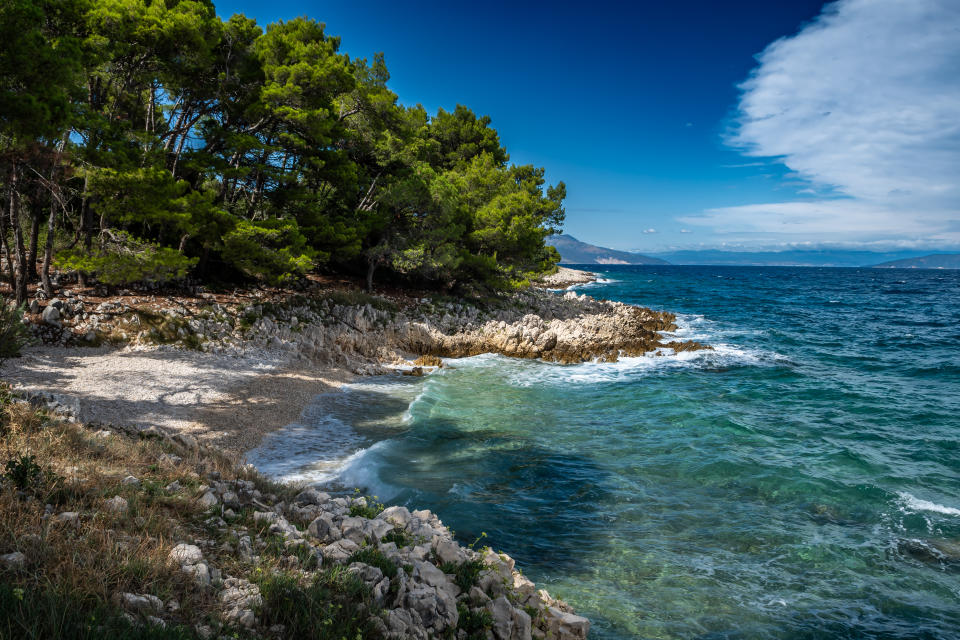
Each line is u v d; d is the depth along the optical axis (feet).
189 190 98.27
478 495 45.01
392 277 147.84
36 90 54.90
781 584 33.53
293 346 88.43
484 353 112.37
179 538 22.79
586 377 92.89
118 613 15.69
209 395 64.75
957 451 57.11
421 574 24.36
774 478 49.52
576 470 51.19
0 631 13.42
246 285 107.04
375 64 118.11
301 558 23.25
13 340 55.72
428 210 128.57
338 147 125.29
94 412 52.75
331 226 111.45
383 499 43.09
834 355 116.37
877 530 40.27
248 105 99.40
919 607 31.48
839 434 63.05
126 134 79.20
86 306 77.30
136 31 75.41
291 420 62.28
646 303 247.70
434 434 60.44
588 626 26.22
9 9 51.08
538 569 34.60
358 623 19.21
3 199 76.59
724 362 106.42
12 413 33.81
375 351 99.91
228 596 18.95
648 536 39.11
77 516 21.45
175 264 80.43
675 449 57.26
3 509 20.38
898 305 249.75
